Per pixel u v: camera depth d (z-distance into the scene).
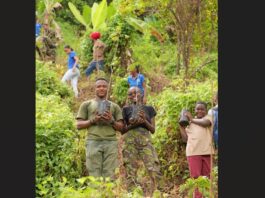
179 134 12.90
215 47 18.67
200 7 17.48
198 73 17.16
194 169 11.33
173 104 13.03
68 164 11.24
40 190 10.74
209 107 12.90
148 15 17.64
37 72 15.73
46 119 11.62
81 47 18.56
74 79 16.91
